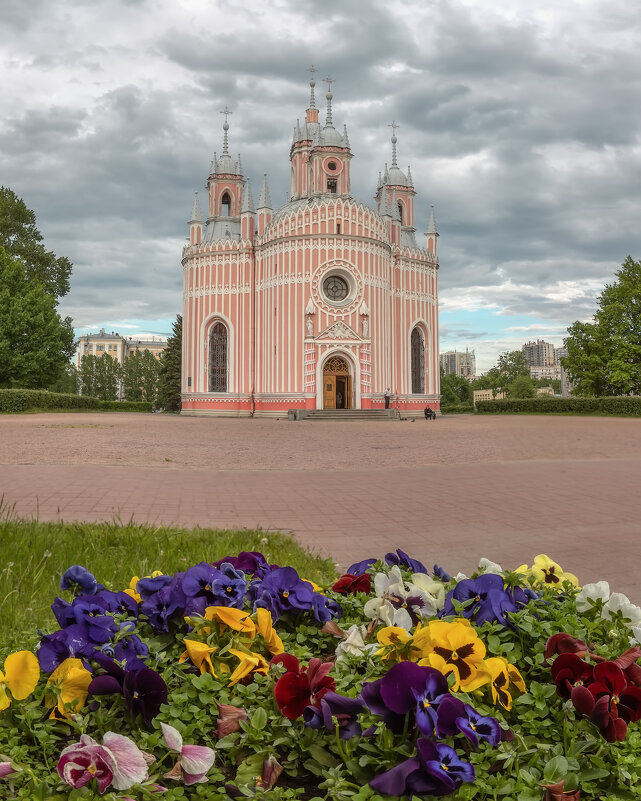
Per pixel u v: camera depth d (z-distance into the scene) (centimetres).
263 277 5116
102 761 214
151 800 214
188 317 5416
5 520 735
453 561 689
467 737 220
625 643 295
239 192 6022
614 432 3003
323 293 4856
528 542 783
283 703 250
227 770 241
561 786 211
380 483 1297
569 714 255
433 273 5634
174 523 843
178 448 2047
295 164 5747
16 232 5744
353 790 217
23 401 4422
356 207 4934
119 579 526
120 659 280
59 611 305
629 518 941
